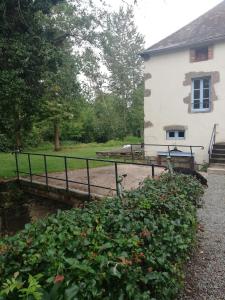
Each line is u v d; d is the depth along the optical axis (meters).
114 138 33.53
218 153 11.90
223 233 5.02
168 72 13.77
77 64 12.45
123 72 31.52
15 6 9.38
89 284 1.89
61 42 11.59
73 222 2.87
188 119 13.38
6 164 12.77
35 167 11.71
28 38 9.27
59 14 11.21
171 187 4.32
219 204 6.79
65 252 2.22
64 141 30.83
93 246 2.34
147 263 2.53
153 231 2.93
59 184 8.18
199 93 13.24
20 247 2.24
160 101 14.10
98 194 6.76
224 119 12.53
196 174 7.31
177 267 3.04
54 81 11.43
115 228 2.88
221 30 12.94
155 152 14.35
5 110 9.55
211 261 4.03
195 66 13.04
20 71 8.77
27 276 2.00
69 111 22.55
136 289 2.22
